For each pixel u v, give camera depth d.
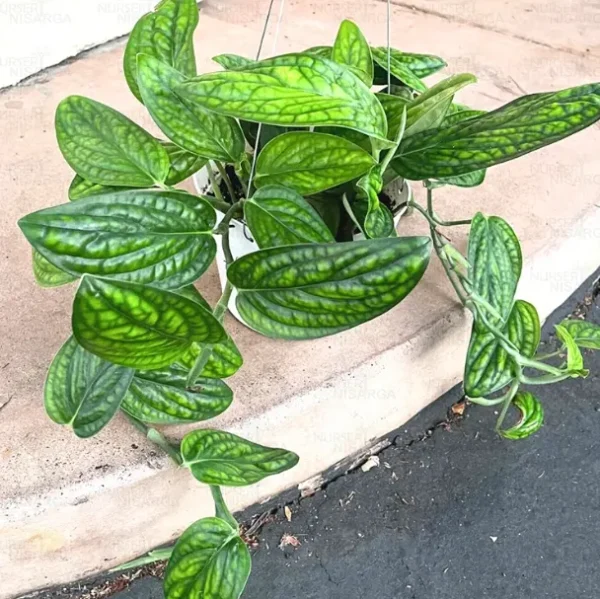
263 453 0.58
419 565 0.71
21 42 1.05
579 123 0.47
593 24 1.28
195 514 0.69
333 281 0.40
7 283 0.78
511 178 0.93
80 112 0.53
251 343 0.72
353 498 0.76
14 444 0.62
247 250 0.63
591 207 0.88
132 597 0.68
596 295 0.96
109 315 0.35
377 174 0.50
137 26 0.54
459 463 0.79
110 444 0.63
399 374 0.74
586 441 0.82
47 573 0.65
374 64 0.67
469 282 0.68
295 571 0.71
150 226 0.44
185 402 0.57
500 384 0.67
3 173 0.91
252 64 0.43
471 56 1.16
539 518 0.75
